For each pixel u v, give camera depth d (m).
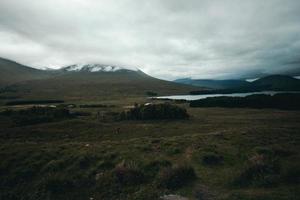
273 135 29.31
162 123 65.62
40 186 16.44
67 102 193.75
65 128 55.78
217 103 127.25
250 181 14.20
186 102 164.88
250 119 66.19
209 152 20.72
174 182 14.83
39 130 52.62
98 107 129.88
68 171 18.67
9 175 18.89
